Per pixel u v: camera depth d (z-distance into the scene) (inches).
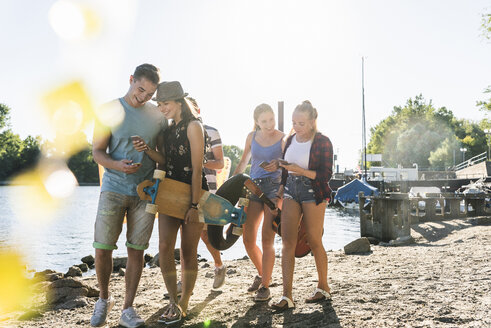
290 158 156.5
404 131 3956.7
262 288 159.6
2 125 3558.1
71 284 184.4
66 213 1285.7
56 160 4010.8
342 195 1428.4
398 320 123.6
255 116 174.4
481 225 465.7
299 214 152.9
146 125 137.9
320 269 154.1
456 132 3946.9
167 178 137.6
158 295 182.4
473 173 2273.6
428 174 2628.0
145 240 136.4
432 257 249.1
